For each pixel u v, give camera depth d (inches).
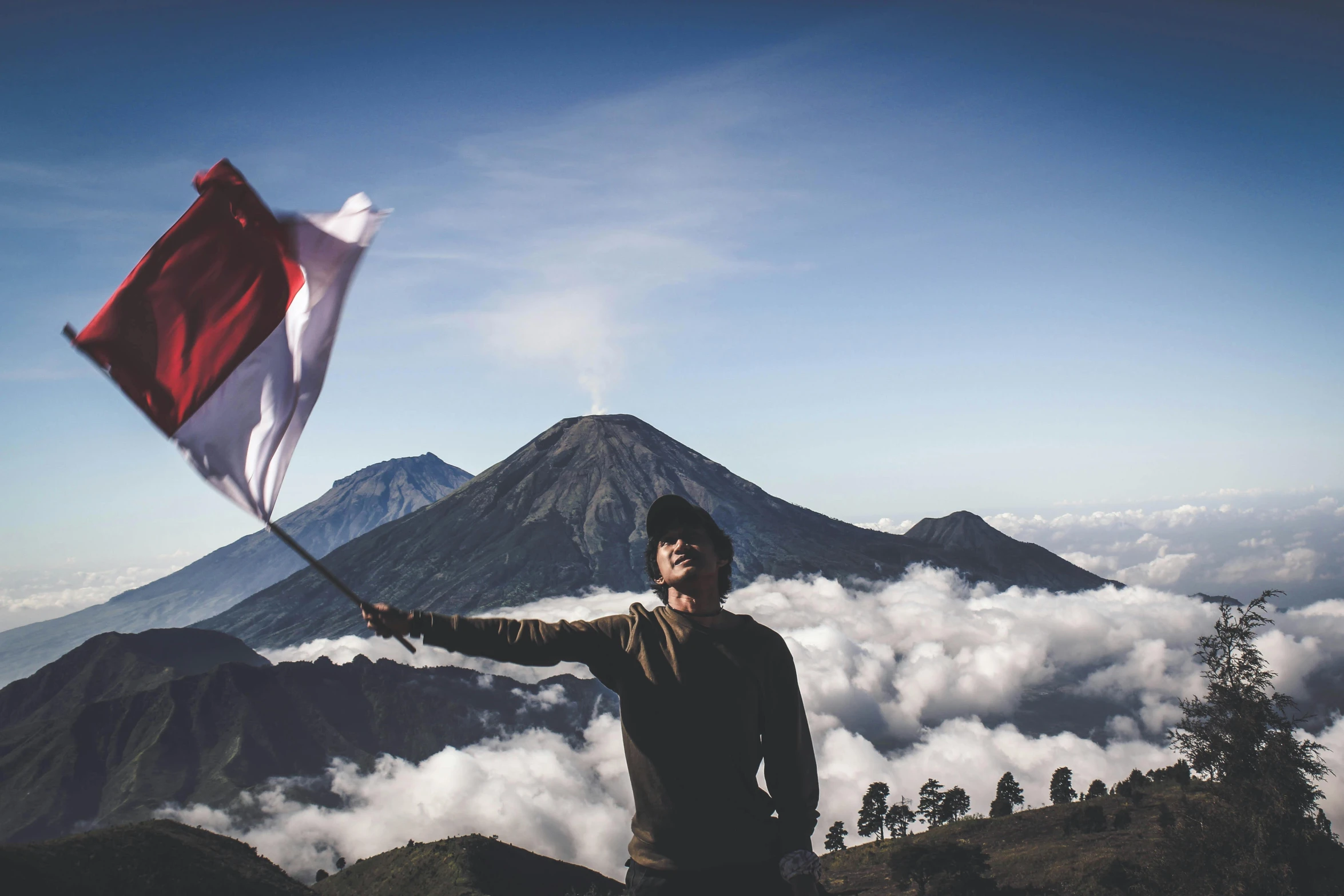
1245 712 1077.8
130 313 146.9
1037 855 3198.8
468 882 3326.8
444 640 121.8
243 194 154.9
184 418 143.1
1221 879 1049.5
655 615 133.6
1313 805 1048.8
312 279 153.3
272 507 138.3
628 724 127.5
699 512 136.7
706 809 124.4
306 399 146.6
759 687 129.3
